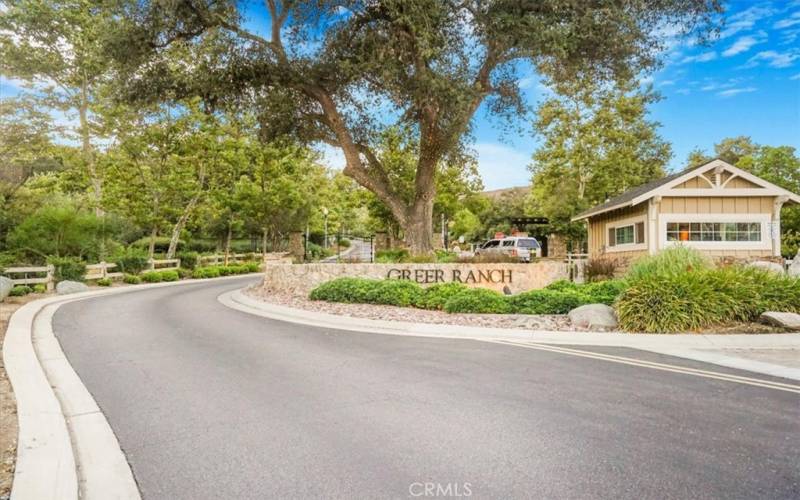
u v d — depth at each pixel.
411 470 3.50
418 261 16.34
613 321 9.46
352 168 18.12
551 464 3.58
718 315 9.09
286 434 4.19
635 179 34.84
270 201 31.45
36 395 5.22
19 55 24.89
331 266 15.61
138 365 6.70
